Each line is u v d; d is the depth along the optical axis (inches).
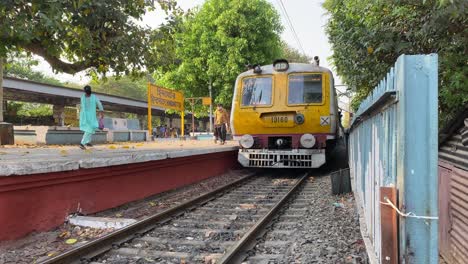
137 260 179.6
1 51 339.6
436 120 101.0
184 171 401.4
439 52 214.2
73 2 305.3
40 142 601.6
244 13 950.4
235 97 493.7
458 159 154.7
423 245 102.7
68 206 243.8
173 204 311.6
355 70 325.4
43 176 220.4
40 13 285.9
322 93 462.0
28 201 214.2
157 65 417.4
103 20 360.5
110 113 1841.8
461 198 142.2
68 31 340.5
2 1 286.0
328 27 351.9
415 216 102.9
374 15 244.5
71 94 1029.8
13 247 194.2
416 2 205.2
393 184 117.7
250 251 188.5
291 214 276.1
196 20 972.6
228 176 489.7
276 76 478.3
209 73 941.2
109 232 220.7
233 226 240.7
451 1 152.6
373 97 152.7
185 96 1047.6
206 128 2165.4
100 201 273.9
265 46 965.2
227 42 925.2
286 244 202.7
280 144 469.1
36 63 422.9
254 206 301.6
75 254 175.8
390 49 243.6
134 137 850.8
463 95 201.3
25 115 1254.3
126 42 377.7
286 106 464.4
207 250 194.4
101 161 264.7
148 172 335.0
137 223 222.4
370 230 167.8
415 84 102.9
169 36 425.4
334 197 329.7
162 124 1731.1
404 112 103.1
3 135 518.6
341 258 179.0
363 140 220.4
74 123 1251.2
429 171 101.8
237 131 489.7
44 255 185.8
